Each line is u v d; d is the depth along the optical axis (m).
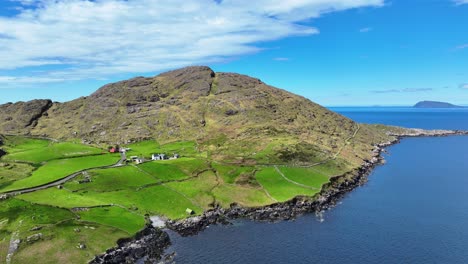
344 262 90.75
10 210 103.75
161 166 157.75
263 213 126.25
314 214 125.56
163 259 92.69
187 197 132.88
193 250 98.00
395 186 161.75
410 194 148.25
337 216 123.12
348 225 114.69
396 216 122.06
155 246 99.62
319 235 107.31
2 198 111.88
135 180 142.12
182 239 105.19
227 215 125.25
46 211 105.31
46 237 92.75
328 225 115.12
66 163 162.88
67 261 86.62
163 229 111.62
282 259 92.56
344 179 163.00
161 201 127.94
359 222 117.12
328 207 132.62
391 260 91.44
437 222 116.12
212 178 150.38
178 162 163.00
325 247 99.06
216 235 108.38
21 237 91.44
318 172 162.38
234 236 107.56
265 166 161.25
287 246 100.12
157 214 120.00
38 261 85.19
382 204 135.38
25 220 98.88
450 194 147.88
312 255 94.56
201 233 110.00
